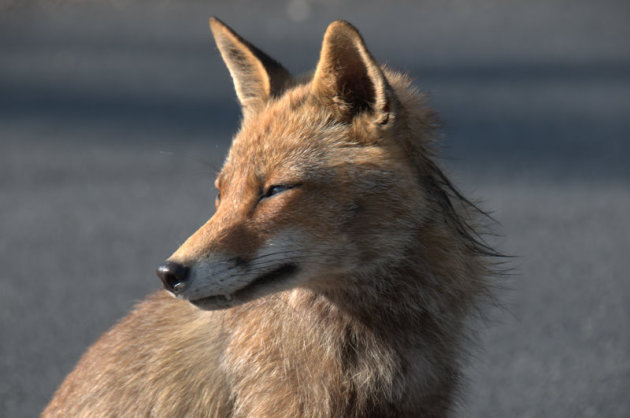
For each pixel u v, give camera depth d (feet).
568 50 107.04
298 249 21.70
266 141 22.65
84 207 55.52
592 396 31.04
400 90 24.04
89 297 41.65
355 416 22.88
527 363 33.91
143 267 45.29
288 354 22.49
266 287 21.67
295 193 21.80
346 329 22.98
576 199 53.93
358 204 21.89
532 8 144.87
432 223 22.74
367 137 22.41
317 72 22.89
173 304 24.66
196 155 66.13
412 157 22.77
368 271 22.53
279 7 150.71
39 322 39.01
